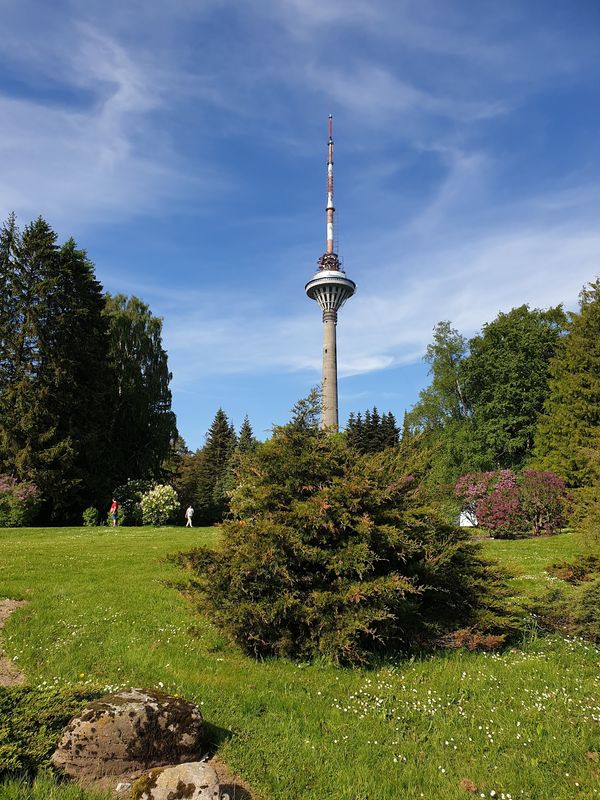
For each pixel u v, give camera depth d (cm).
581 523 1326
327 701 598
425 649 779
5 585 1136
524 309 4431
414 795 424
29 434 3394
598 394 3272
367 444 6359
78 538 2206
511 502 2566
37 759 431
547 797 417
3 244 3716
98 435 3784
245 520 813
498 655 777
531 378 4081
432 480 953
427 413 4544
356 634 697
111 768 434
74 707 503
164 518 3416
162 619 912
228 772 455
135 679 649
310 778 443
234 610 728
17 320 3612
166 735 459
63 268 3734
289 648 738
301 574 762
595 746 498
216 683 641
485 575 891
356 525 759
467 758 482
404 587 705
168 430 4703
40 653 746
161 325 5094
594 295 3562
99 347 4000
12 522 3036
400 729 536
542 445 3616
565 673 706
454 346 4588
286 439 836
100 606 984
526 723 549
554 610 920
